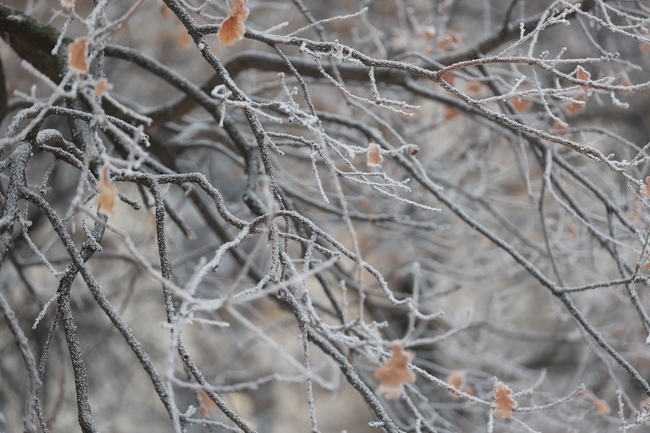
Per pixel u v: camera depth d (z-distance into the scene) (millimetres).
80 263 1902
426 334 5773
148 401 6965
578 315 2664
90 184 2328
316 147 2320
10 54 5703
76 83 1699
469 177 5629
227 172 6359
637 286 4812
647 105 6035
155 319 7082
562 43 5406
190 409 2051
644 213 3428
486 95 3893
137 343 1870
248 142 3256
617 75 3865
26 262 3850
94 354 6523
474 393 4215
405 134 4594
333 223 5633
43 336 5855
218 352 7012
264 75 5191
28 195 1989
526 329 7137
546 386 6324
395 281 6656
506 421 4359
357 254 1661
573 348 7020
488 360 4906
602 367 5867
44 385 5871
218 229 3854
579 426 4617
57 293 1985
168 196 6414
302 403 9141
